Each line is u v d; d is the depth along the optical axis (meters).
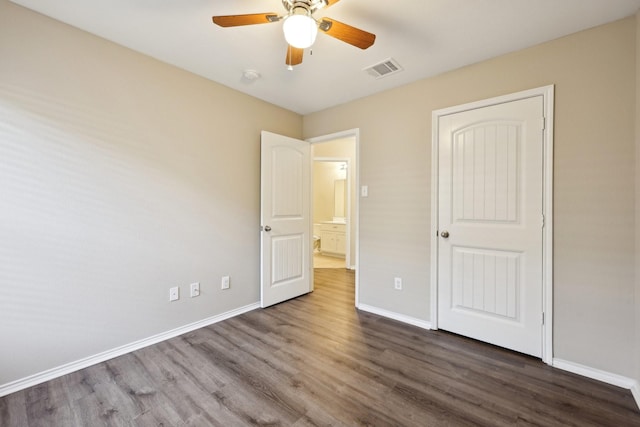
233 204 2.87
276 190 3.18
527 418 1.52
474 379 1.86
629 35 1.74
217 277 2.75
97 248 2.01
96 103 1.99
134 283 2.20
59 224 1.85
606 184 1.82
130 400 1.65
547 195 2.01
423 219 2.62
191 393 1.71
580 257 1.91
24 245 1.73
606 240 1.82
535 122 2.06
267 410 1.58
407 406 1.61
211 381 1.83
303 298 3.47
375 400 1.66
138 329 2.23
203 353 2.17
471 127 2.35
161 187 2.34
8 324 1.69
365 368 1.98
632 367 1.75
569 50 1.93
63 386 1.77
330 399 1.67
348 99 3.10
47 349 1.83
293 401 1.65
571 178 1.93
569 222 1.94
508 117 2.17
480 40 2.01
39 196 1.78
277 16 1.53
